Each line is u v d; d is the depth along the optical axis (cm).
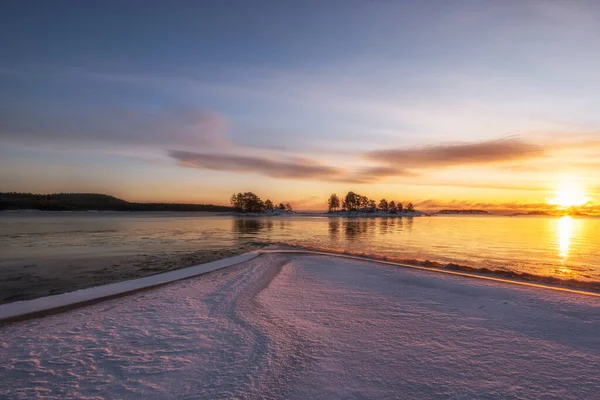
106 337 714
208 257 2084
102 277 1448
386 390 496
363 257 2008
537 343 675
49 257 2034
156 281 1293
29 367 573
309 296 1062
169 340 695
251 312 891
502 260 2220
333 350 642
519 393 489
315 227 7025
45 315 872
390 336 713
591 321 813
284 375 543
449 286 1208
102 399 474
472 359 601
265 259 1864
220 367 573
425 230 6172
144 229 5103
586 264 2070
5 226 5509
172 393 491
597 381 524
